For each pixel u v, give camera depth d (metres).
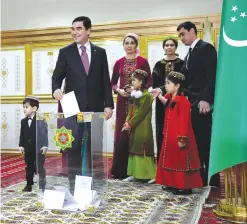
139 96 3.78
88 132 2.62
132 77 3.90
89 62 3.30
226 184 2.57
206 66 3.62
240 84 2.30
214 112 2.42
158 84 4.04
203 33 5.32
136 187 3.65
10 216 2.59
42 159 2.77
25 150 3.40
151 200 3.09
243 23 2.31
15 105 6.29
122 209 2.79
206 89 3.57
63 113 2.66
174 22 5.45
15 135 6.32
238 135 2.29
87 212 2.68
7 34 6.24
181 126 3.15
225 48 2.37
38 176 2.80
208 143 3.65
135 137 3.86
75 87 3.26
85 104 3.23
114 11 5.77
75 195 2.74
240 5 2.32
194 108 3.64
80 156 2.67
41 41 6.10
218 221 2.48
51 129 2.71
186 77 3.73
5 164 5.25
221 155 2.33
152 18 5.60
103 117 2.83
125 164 4.10
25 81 6.21
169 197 3.20
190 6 5.44
